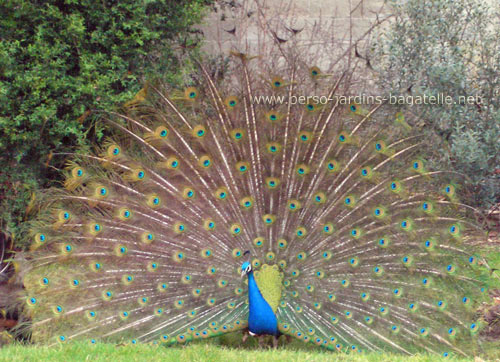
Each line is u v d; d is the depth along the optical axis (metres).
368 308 6.95
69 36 8.67
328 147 7.47
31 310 7.11
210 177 7.39
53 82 8.42
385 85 9.70
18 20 8.48
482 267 7.57
